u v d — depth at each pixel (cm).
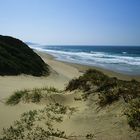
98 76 982
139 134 564
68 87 1049
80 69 2834
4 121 729
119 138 571
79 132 641
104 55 6769
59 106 862
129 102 681
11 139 618
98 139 592
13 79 1691
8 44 2462
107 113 686
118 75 2516
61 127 692
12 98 960
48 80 1914
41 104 895
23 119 748
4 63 1864
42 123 718
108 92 775
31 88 1252
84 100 838
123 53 8450
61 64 3128
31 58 2312
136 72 2836
